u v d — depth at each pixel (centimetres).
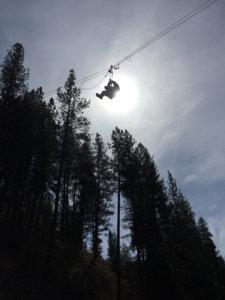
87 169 2648
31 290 1126
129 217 2205
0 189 2203
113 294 1819
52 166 2350
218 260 3703
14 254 1594
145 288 2058
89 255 2592
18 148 2105
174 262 2214
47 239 2216
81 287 1482
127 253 2714
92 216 2603
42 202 2880
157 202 2375
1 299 911
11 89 2073
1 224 2053
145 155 2673
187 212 2680
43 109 2600
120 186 2239
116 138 2530
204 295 2239
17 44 2248
